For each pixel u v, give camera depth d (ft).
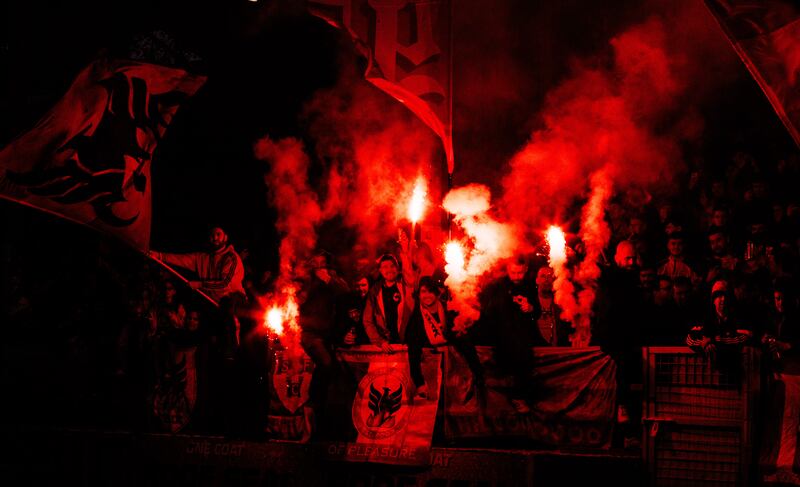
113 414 32.55
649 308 29.04
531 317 28.63
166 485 29.86
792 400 25.27
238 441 29.55
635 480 26.45
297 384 30.09
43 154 29.17
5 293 36.01
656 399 26.55
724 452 25.72
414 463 27.76
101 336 34.22
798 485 24.31
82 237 36.04
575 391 27.84
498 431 28.25
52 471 30.71
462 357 28.78
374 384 29.30
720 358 25.54
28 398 33.58
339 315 30.40
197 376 31.30
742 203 32.12
